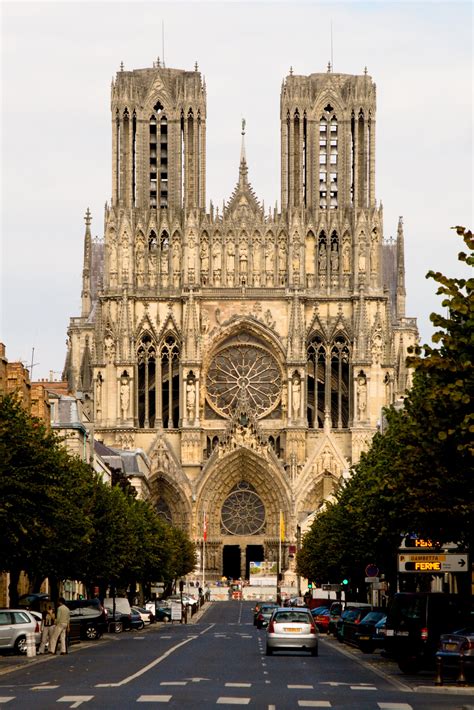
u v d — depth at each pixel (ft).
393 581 341.82
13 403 290.56
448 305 191.72
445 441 204.95
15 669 220.64
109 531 398.01
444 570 272.31
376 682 197.26
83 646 311.88
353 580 468.75
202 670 216.33
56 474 286.46
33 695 162.81
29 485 273.33
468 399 184.85
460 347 192.34
